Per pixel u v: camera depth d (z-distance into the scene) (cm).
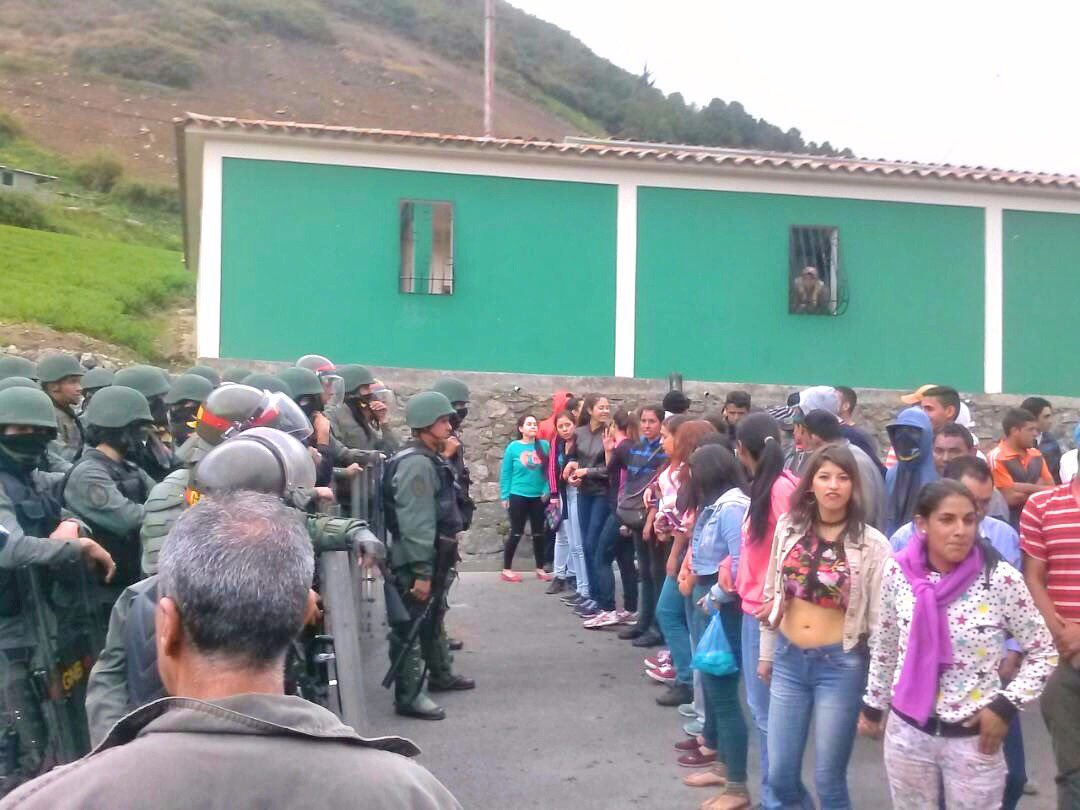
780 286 1502
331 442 713
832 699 440
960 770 390
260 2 9550
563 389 1405
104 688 346
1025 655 395
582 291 1454
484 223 1430
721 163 1446
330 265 1389
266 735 174
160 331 2588
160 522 415
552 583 1120
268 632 184
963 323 1545
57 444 702
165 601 191
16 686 453
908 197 1534
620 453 932
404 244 1408
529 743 655
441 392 788
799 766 456
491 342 1429
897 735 405
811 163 1466
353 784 170
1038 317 1566
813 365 1505
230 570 185
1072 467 691
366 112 8456
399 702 702
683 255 1478
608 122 10594
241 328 1366
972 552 398
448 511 702
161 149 6844
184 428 670
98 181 5797
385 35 10400
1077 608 439
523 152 1409
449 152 1404
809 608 442
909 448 600
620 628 948
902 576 407
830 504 438
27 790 169
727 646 525
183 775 165
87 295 2561
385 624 892
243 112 7844
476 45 10762
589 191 1459
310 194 1386
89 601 484
